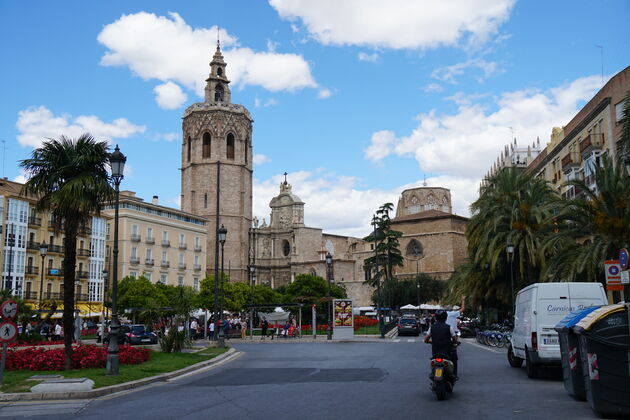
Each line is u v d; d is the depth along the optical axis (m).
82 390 16.88
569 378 14.96
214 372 23.84
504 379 19.48
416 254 118.38
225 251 116.25
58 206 23.12
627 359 12.31
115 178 22.14
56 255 74.25
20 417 13.33
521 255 41.66
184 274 101.12
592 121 50.78
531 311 19.66
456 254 116.06
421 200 140.25
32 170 23.77
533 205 43.25
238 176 119.56
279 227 125.69
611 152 45.97
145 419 12.70
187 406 14.52
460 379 19.48
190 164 118.56
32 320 49.00
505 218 44.09
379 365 24.94
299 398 15.46
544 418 12.20
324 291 101.31
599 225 31.95
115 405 15.02
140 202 92.31
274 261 123.94
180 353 32.12
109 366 20.56
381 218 89.94
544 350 19.12
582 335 12.97
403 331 57.81
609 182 31.78
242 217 118.94
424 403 14.29
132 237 89.38
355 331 63.88
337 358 29.41
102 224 83.12
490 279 46.47
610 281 19.06
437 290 104.06
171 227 98.75
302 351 35.69
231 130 119.94
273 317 63.78
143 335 45.84
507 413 12.80
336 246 131.75
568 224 41.47
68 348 22.86
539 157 70.88
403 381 18.98
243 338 56.66
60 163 23.89
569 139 57.97
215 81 124.62
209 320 61.16
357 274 122.56
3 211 66.81
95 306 79.56
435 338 15.55
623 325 12.45
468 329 53.75
